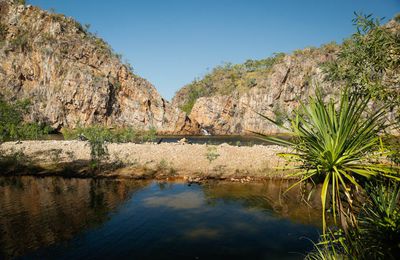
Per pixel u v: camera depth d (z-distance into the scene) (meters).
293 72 116.69
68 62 100.12
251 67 151.12
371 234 4.72
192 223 12.29
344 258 5.60
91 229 11.62
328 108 4.65
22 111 33.75
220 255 9.52
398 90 5.21
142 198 15.70
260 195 16.16
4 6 110.81
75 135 49.75
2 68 95.31
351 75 5.68
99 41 122.25
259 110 114.00
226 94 130.00
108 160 24.30
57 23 110.06
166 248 10.05
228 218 12.82
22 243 10.34
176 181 19.20
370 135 4.38
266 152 27.86
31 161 23.92
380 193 4.86
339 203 4.20
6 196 15.89
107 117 99.00
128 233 11.25
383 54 5.35
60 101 92.69
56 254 9.52
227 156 25.91
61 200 15.29
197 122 111.19
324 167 4.38
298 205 14.40
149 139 51.16
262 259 9.24
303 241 10.47
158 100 108.19
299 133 4.62
